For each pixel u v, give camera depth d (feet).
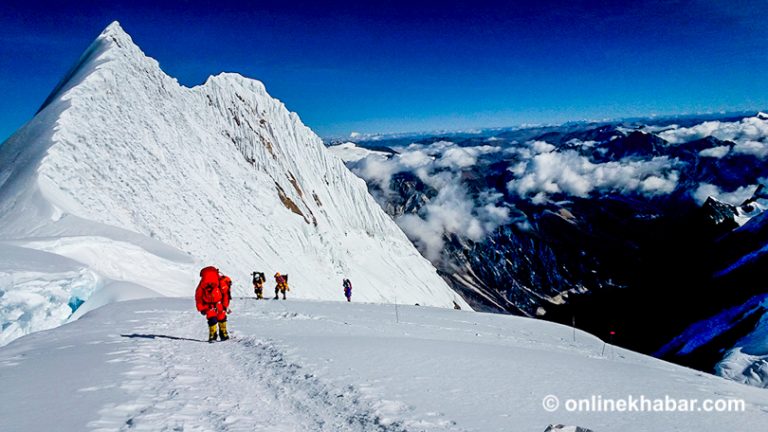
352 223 593.83
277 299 97.14
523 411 23.03
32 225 129.29
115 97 230.07
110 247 112.27
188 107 345.31
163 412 20.51
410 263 634.02
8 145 193.47
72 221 131.23
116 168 195.62
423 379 28.07
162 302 73.00
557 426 17.83
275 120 554.46
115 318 53.83
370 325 59.31
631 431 21.47
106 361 29.53
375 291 458.09
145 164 218.38
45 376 25.38
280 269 273.33
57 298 75.61
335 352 34.83
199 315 59.31
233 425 19.95
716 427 22.99
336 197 603.67
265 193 354.74
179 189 235.81
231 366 31.40
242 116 450.30
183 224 214.90
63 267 83.10
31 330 70.74
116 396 22.21
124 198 188.44
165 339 40.93
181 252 143.02
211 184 284.20
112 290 85.35
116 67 243.60
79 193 166.91
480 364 32.96
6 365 28.04
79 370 26.86
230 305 77.71
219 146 345.72
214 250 220.84
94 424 18.35
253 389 26.13
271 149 466.29
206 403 22.67
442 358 34.22
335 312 72.95
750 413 26.03
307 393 25.30
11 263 74.54
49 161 162.40
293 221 357.82
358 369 29.89
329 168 622.13
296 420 21.68
